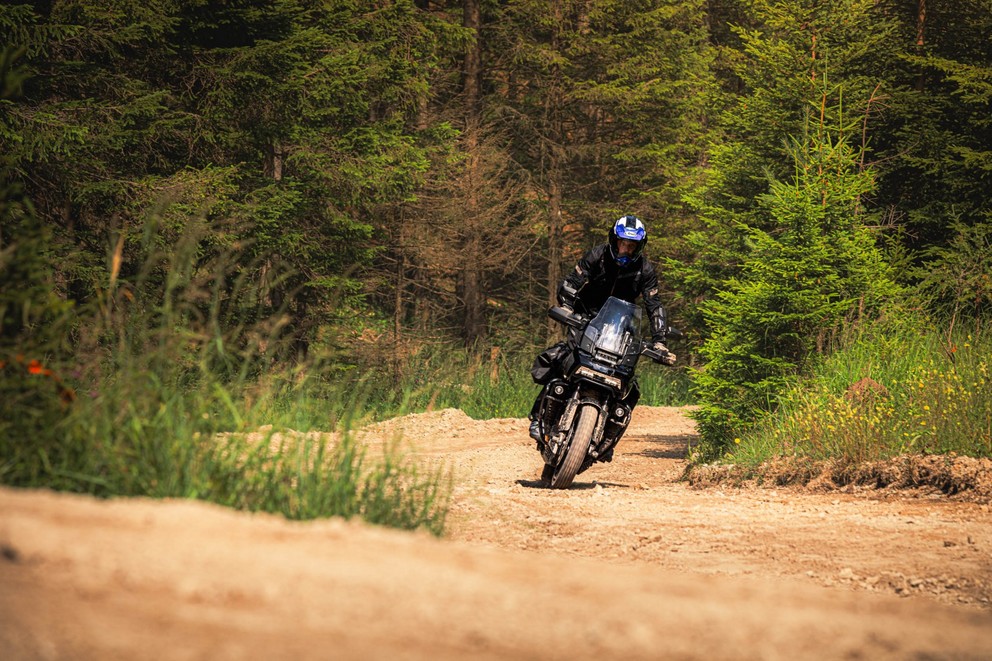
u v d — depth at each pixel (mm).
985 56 51875
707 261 39156
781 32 44406
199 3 41094
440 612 7000
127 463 11398
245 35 45000
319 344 46875
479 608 7188
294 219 45219
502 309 79812
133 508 8773
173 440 11836
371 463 14469
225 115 41812
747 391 28375
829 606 8422
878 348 27578
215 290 13531
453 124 73250
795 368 28375
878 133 45906
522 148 77375
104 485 11133
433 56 59688
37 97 36969
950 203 43781
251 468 12562
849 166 31734
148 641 5773
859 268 29703
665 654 6602
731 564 13773
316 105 46188
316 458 13367
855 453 22719
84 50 38219
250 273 40281
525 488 21797
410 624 6699
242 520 9016
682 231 73812
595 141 79188
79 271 34000
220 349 12961
